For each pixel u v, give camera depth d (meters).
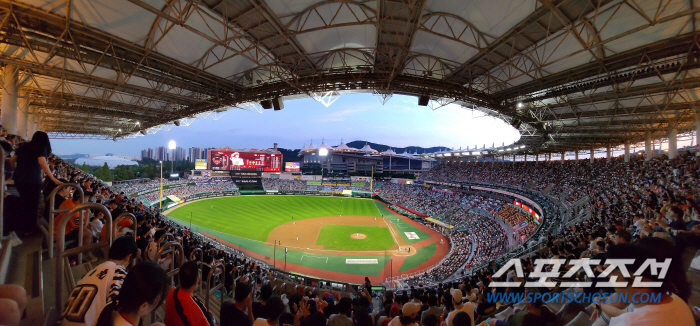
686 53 12.47
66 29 12.16
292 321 5.05
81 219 4.02
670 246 2.29
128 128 41.56
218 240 31.47
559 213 26.55
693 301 4.30
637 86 16.86
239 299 3.64
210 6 11.70
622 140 38.97
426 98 20.44
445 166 75.31
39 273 3.61
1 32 12.64
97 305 2.39
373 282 22.53
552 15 11.53
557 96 19.58
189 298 2.80
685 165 20.19
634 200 17.72
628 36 12.31
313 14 12.77
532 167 49.62
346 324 5.47
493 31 13.04
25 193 4.62
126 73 17.08
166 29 12.80
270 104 21.64
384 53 16.25
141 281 1.94
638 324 2.15
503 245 25.44
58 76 17.39
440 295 10.73
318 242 32.72
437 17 12.93
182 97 21.05
